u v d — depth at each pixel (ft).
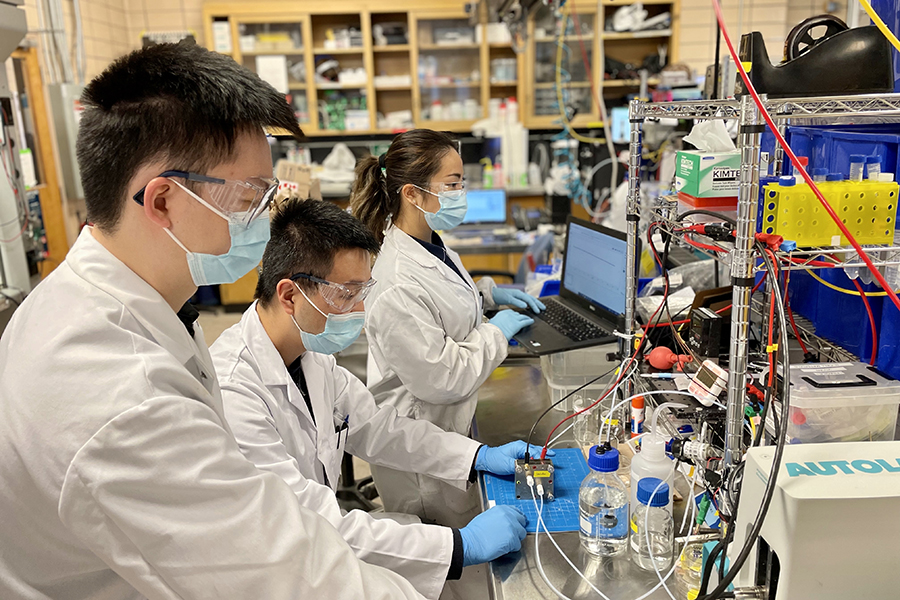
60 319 2.55
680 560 3.48
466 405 5.66
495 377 6.74
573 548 3.78
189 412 2.55
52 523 2.53
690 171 4.51
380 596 2.83
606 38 18.85
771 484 2.68
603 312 6.33
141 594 2.82
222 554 2.54
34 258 10.13
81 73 15.34
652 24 18.51
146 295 2.70
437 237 6.42
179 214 2.64
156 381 2.53
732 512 3.25
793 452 2.96
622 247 5.97
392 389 5.94
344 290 4.22
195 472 2.50
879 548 2.68
